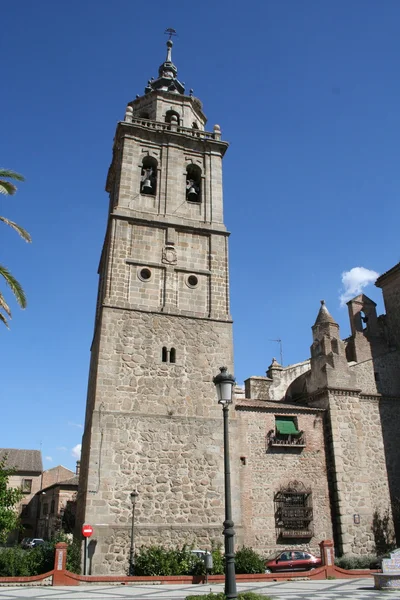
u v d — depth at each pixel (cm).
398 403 3572
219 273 3133
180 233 3164
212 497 2611
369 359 3684
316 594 1827
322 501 3019
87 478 2473
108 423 2577
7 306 2309
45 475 7469
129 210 3100
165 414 2692
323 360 3409
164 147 3366
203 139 3447
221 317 3017
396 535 3144
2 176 2311
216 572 2344
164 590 1981
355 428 3250
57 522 5925
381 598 1692
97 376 2653
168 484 2559
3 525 2534
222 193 3381
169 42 4125
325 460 3133
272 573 2395
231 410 2855
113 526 2400
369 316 3928
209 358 2898
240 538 2584
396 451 3416
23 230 2320
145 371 2750
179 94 3659
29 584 2167
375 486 3238
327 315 3581
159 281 3005
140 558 2334
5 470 2739
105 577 2202
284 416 3148
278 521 2866
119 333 2784
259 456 2973
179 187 3284
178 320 2930
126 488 2488
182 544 2475
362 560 2758
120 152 3350
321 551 2558
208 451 2689
